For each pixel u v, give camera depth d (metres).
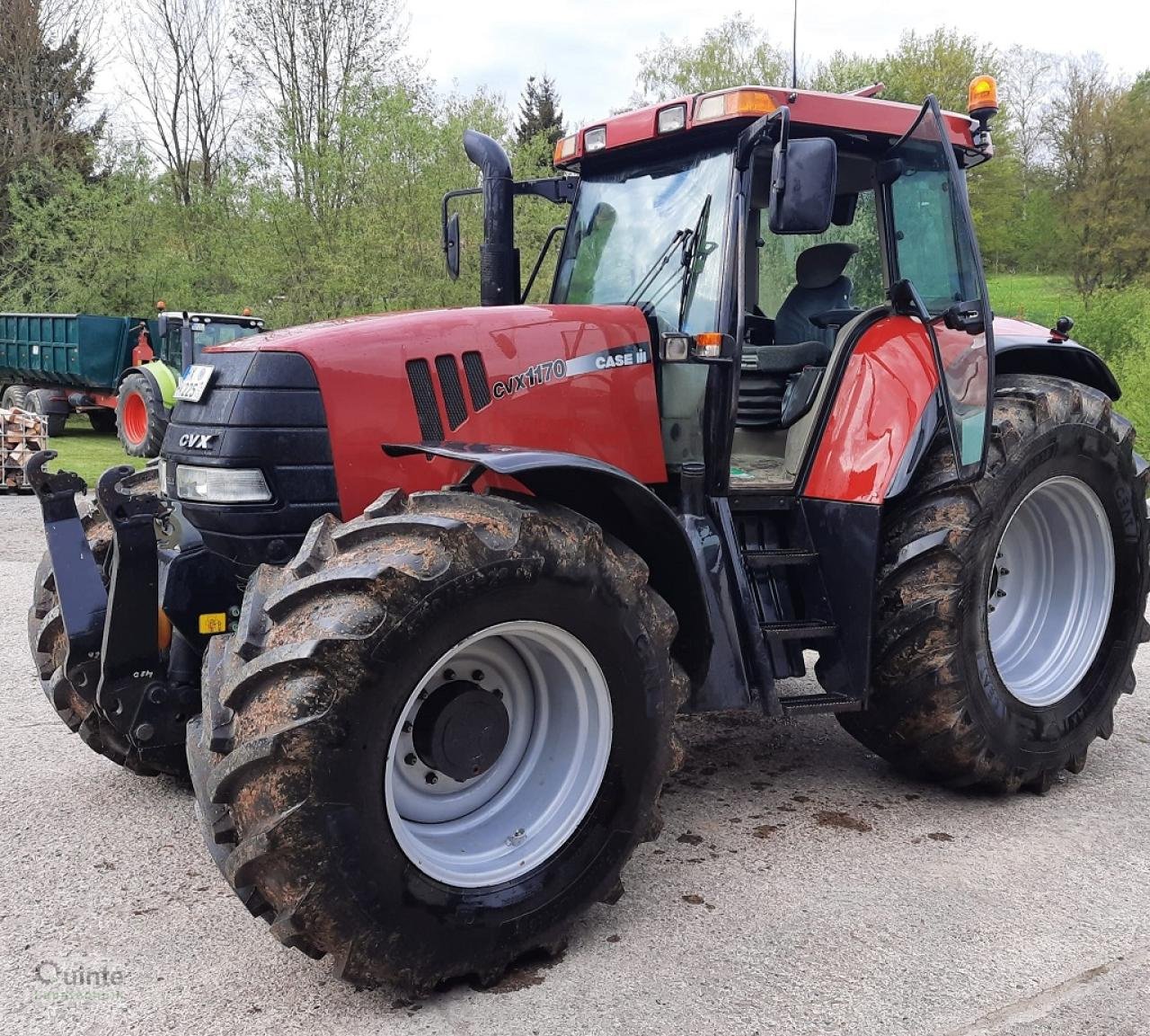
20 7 26.67
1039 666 3.97
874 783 3.85
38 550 8.04
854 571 3.44
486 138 4.09
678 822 3.46
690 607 3.04
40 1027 2.31
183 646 3.05
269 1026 2.34
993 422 3.59
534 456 2.62
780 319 4.21
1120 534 4.00
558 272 4.05
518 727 2.84
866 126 3.62
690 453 3.40
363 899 2.31
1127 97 26.16
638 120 3.67
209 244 21.36
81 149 27.41
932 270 3.63
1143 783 3.91
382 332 3.00
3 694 4.71
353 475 2.92
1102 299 19.48
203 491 2.89
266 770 2.25
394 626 2.32
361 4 21.81
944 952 2.64
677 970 2.57
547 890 2.60
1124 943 2.70
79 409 16.67
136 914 2.82
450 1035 2.31
